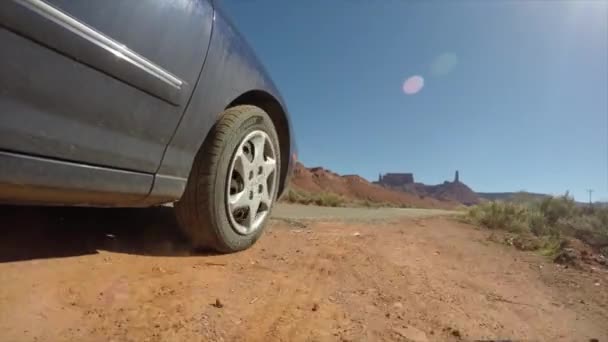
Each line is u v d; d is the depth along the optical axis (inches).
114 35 67.5
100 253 87.1
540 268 136.3
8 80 53.6
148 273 80.0
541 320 83.8
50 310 57.8
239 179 111.0
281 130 144.1
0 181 54.8
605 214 275.1
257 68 116.2
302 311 73.2
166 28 78.2
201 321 62.9
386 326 71.0
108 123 69.1
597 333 78.9
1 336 49.6
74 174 64.7
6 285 62.2
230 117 104.0
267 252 116.3
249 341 59.4
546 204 306.3
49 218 106.7
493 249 168.4
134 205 84.0
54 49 58.4
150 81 75.0
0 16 51.6
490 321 79.6
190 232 100.9
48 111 59.2
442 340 67.7
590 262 145.6
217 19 95.3
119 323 58.0
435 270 118.4
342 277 99.0
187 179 92.5
